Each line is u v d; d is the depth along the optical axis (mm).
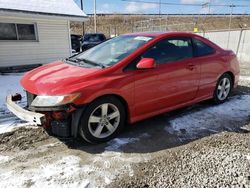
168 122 4066
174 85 3896
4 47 10078
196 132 3705
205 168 2770
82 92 2998
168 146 3291
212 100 4895
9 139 3482
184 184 2500
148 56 3631
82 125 3125
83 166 2834
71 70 3453
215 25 54625
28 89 3273
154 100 3713
